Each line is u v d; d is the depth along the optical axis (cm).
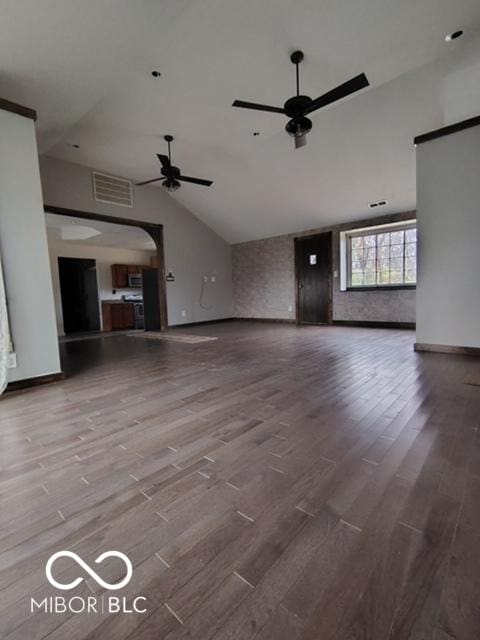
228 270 889
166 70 318
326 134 459
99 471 152
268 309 838
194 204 737
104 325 861
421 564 95
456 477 139
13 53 235
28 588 93
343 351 418
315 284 746
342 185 565
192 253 778
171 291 731
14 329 284
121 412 227
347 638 76
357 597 86
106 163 551
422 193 376
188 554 102
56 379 311
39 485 142
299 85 341
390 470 145
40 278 300
